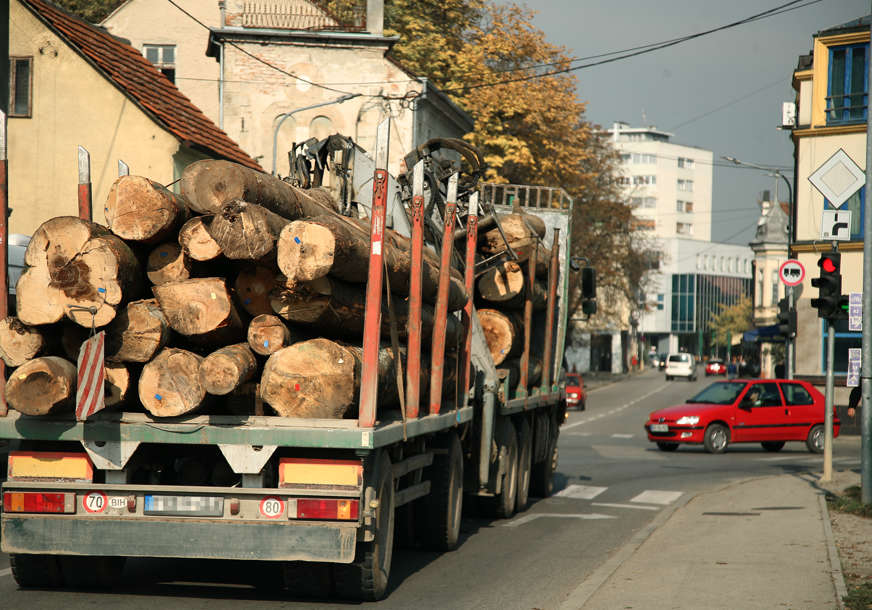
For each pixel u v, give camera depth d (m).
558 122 91.69
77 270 15.61
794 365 74.88
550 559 22.25
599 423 82.62
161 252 16.23
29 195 52.22
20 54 52.19
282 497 15.86
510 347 27.28
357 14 82.75
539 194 34.56
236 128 76.12
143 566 20.34
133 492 16.06
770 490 35.50
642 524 28.25
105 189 51.97
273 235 15.48
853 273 73.19
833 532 25.80
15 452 16.34
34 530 16.17
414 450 19.83
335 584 16.89
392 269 17.61
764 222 169.62
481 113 88.44
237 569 20.20
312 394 15.73
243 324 16.34
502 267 27.89
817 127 74.50
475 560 21.95
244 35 75.88
